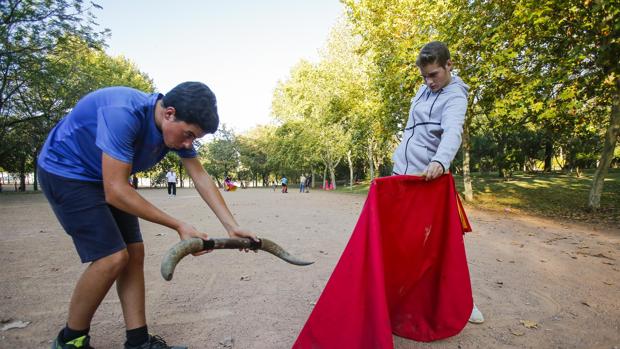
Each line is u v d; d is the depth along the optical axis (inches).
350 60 947.3
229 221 91.7
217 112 78.2
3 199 769.6
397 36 622.8
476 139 1346.0
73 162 78.7
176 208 533.0
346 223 357.7
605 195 633.6
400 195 94.7
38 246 235.8
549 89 448.8
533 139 1122.0
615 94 467.2
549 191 719.1
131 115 76.4
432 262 101.5
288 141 1593.3
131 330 88.5
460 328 98.2
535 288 151.5
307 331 86.5
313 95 1266.0
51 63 698.8
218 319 117.3
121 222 87.2
